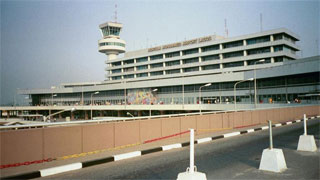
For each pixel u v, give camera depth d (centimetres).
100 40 12781
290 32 7194
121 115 9531
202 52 8569
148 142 1214
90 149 977
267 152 770
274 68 5825
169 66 9469
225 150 1091
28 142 822
